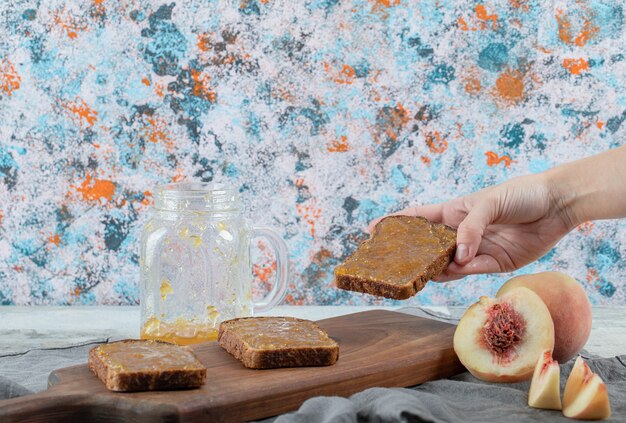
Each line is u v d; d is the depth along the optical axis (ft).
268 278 6.14
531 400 3.06
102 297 6.15
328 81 5.92
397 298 3.38
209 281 3.88
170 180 6.01
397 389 3.05
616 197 4.03
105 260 6.11
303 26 5.87
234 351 3.29
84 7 5.87
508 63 5.88
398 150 5.97
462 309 5.83
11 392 3.01
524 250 4.36
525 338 3.35
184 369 2.83
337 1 5.85
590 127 5.91
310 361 3.18
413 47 5.88
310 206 6.04
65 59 5.92
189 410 2.71
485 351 3.38
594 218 4.16
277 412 2.92
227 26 5.89
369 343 3.58
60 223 6.08
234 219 4.03
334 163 5.99
